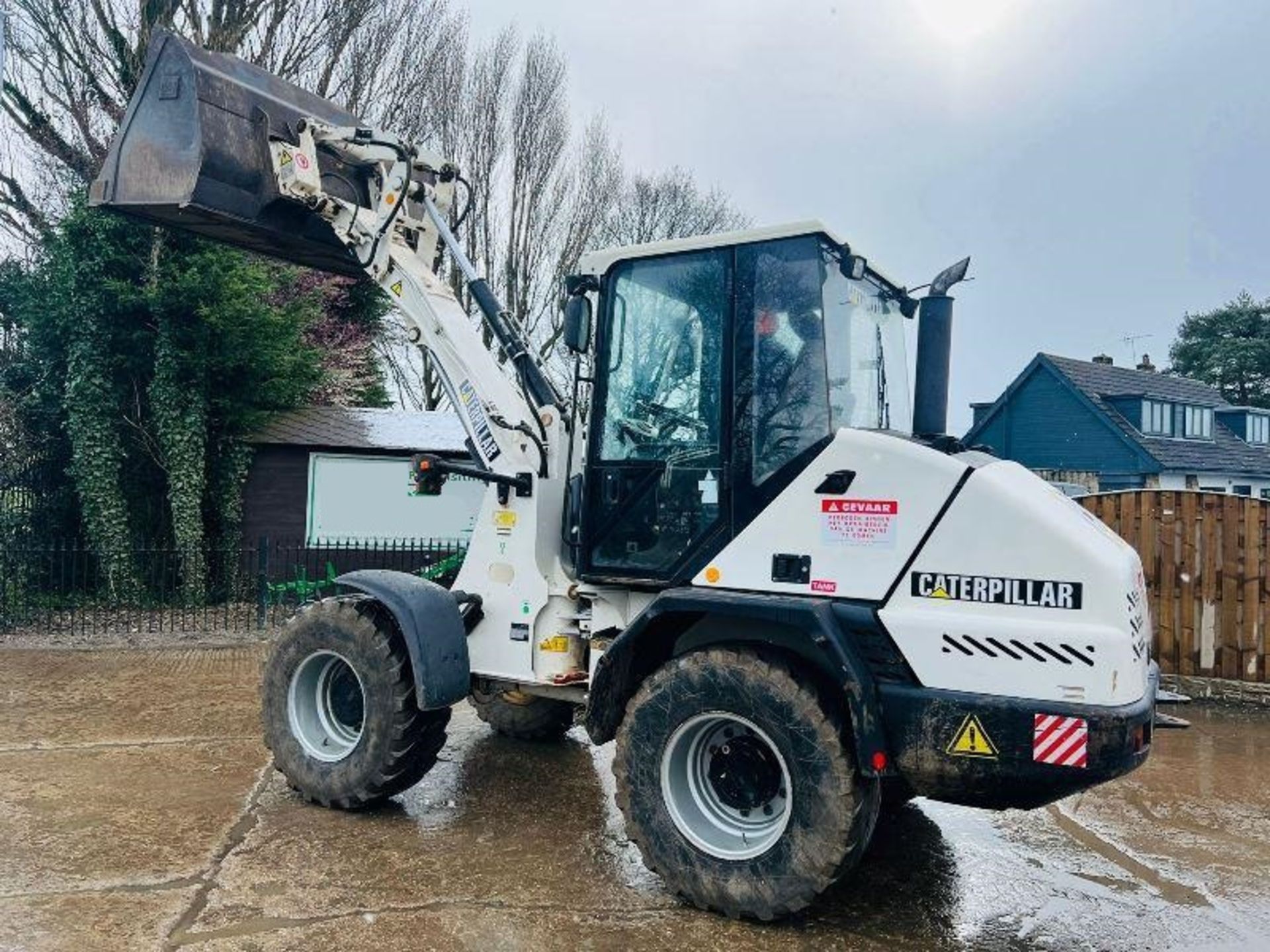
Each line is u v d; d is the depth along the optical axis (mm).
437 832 4246
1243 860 4234
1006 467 3521
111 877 3617
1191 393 29938
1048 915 3635
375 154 4996
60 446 11656
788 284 3691
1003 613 3176
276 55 14469
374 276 5055
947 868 4082
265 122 4926
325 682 4637
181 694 6863
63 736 5633
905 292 4500
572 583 4289
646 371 4035
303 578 11234
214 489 12000
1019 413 28656
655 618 3674
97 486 11055
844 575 3436
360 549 12289
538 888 3680
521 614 4430
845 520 3453
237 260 11492
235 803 4516
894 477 3377
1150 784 5355
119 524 11180
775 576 3582
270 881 3641
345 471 12320
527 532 4438
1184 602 7613
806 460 3568
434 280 5039
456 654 4301
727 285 3818
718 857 3473
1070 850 4340
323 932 3240
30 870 3658
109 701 6590
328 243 5383
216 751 5379
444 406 19812
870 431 3598
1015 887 3900
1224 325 43438
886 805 4824
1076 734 2994
